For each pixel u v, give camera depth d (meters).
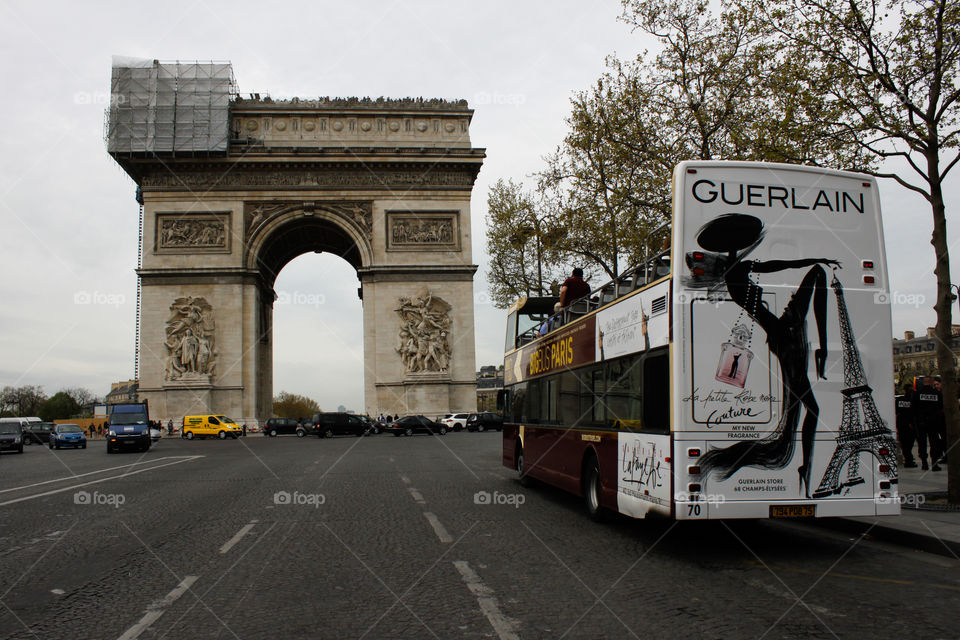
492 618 8.84
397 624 8.62
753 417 12.55
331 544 13.73
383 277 77.06
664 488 12.70
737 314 12.70
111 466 37.56
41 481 28.78
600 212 32.19
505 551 13.09
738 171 13.06
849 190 13.41
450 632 8.31
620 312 15.41
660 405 13.02
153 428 70.25
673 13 27.72
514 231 46.09
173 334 74.25
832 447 12.77
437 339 76.56
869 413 12.96
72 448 74.62
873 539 14.41
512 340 27.84
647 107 29.34
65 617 8.94
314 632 8.32
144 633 8.29
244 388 74.75
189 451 52.34
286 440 69.25
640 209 31.03
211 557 12.52
